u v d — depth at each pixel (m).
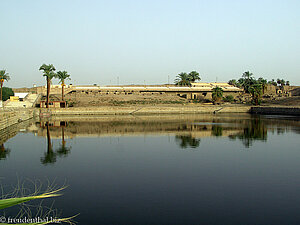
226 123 60.28
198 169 22.77
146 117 78.56
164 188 18.08
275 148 31.72
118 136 41.81
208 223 13.02
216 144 34.53
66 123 61.44
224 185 18.64
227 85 137.25
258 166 23.64
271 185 18.61
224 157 27.17
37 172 21.98
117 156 28.03
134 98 110.69
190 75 142.75
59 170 22.62
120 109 90.88
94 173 21.66
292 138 39.19
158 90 121.94
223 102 112.81
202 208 14.82
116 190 17.67
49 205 15.06
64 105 89.38
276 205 15.21
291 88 141.62
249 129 49.72
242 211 14.44
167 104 104.62
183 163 24.88
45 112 78.94
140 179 20.05
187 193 17.14
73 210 14.43
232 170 22.39
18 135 42.91
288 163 24.66
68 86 119.88
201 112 96.94
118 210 14.54
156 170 22.52
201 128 51.38
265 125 56.16
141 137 40.78
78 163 25.06
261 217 13.68
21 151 30.62
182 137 40.59
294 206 15.06
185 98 119.38
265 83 109.69
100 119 71.62
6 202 3.54
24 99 94.56
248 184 18.84
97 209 14.63
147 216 13.80
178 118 74.88
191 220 13.34
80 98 105.56
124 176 20.84
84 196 16.58
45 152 30.11
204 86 132.50
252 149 31.27
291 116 80.56
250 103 108.50
